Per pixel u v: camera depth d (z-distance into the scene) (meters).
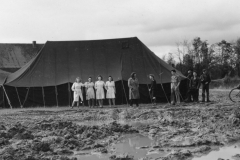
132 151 8.98
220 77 84.31
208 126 12.73
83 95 23.28
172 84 21.25
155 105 21.05
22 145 9.44
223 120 13.83
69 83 23.33
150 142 10.18
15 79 23.25
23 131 11.51
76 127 12.37
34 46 57.31
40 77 23.58
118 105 22.61
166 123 13.75
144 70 23.97
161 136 11.05
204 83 22.02
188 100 22.75
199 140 9.70
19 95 22.88
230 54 88.31
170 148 9.18
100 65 24.42
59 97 23.28
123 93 23.31
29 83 23.19
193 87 22.33
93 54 25.02
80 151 9.14
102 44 25.45
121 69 23.84
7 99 22.70
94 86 22.66
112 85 21.69
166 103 22.86
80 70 24.19
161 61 25.20
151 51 25.36
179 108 17.88
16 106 22.78
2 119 15.78
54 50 25.02
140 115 16.45
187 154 8.24
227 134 10.87
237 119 12.99
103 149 9.06
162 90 23.42
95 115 16.78
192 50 82.25
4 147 9.32
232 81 59.31
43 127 12.65
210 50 84.12
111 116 16.58
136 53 24.84
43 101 23.11
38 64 24.22
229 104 19.62
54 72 23.94
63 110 19.34
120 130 12.09
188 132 11.62
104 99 23.41
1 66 52.84
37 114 17.83
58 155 8.66
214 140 9.84
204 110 16.64
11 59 54.34
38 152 8.81
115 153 8.79
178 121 13.82
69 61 24.59
